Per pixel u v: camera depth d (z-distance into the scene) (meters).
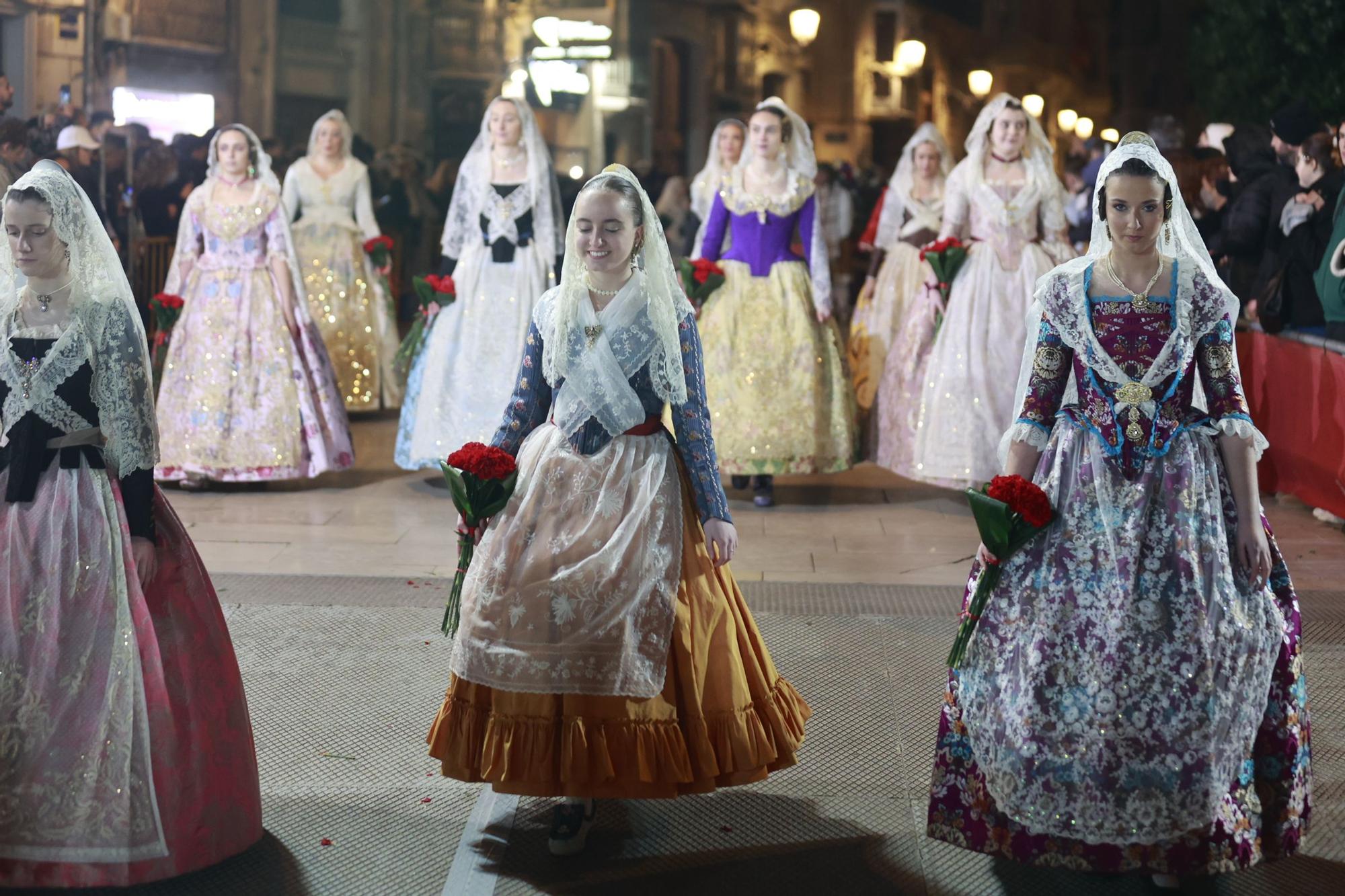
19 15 13.55
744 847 3.29
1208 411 3.06
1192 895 3.04
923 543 6.23
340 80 19.22
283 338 7.12
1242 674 2.93
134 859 2.92
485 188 7.16
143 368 3.04
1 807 2.89
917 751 3.83
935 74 27.53
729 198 6.97
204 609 3.13
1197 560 2.96
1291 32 12.69
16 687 2.91
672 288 3.26
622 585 3.06
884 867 3.19
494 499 3.13
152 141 10.55
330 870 3.15
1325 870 3.17
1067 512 3.04
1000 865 3.20
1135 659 2.90
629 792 3.04
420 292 7.23
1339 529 6.47
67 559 2.96
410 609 5.05
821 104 25.48
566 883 3.11
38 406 3.00
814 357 6.96
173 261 7.23
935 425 6.89
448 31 19.89
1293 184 7.14
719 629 3.19
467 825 3.39
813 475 7.92
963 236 7.05
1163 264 3.09
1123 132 32.84
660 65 22.00
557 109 20.62
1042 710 2.93
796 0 24.53
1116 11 33.09
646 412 3.23
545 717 3.05
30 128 9.71
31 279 3.08
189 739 3.03
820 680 4.36
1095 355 3.06
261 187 7.12
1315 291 6.81
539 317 3.31
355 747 3.83
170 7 16.58
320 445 7.18
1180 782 2.86
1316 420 6.50
